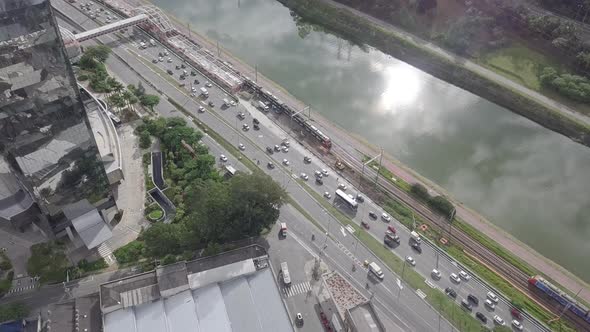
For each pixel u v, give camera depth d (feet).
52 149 580.71
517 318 631.56
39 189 598.75
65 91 553.23
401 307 634.02
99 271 646.74
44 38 509.76
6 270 643.86
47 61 523.70
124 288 594.65
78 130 591.78
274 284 621.72
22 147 555.28
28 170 574.15
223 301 598.34
